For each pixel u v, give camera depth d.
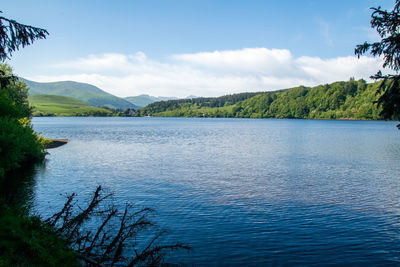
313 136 98.50
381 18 9.82
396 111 9.85
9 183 27.58
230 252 14.59
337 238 16.39
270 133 114.25
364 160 45.53
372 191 26.44
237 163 41.97
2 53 9.15
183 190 26.17
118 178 31.06
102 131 120.00
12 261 7.37
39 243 8.49
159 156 49.06
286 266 13.47
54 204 21.12
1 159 28.52
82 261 9.54
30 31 9.27
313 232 17.16
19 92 53.78
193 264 13.31
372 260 14.02
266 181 30.14
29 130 39.72
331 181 30.38
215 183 29.11
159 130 131.38
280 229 17.53
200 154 52.12
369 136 97.94
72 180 29.67
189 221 18.55
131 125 181.38
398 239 16.31
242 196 24.39
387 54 9.95
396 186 28.25
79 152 53.12
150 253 10.09
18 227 8.62
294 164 41.41
